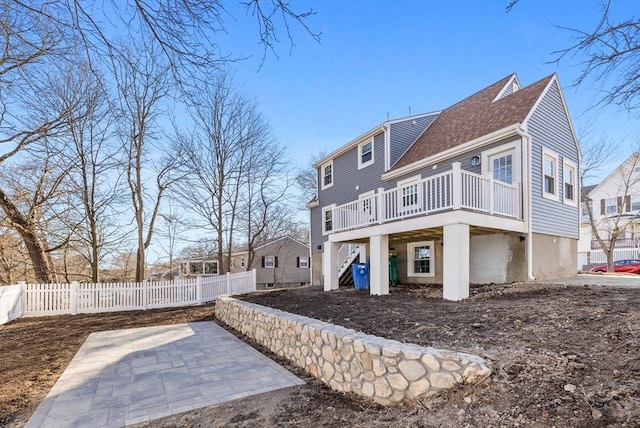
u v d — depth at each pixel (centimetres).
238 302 827
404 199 1211
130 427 330
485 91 1370
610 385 264
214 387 426
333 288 1162
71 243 1584
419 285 1102
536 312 476
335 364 404
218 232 1986
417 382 311
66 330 829
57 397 407
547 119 1025
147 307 1182
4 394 420
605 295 577
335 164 1689
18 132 1032
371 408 332
